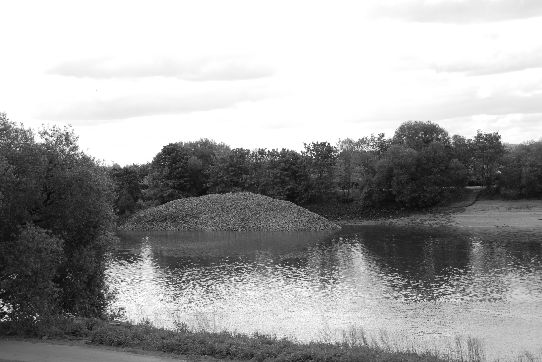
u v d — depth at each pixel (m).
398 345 33.38
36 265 27.48
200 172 154.50
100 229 34.81
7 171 28.00
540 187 129.88
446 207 132.12
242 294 50.59
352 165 149.50
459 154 141.50
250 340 24.67
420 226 111.81
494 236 89.19
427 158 134.50
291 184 142.38
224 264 68.38
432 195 131.75
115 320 36.56
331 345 24.94
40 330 26.44
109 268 66.69
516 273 56.38
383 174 135.25
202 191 155.38
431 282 53.12
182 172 149.25
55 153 32.19
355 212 136.75
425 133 147.00
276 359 21.72
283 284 54.81
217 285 55.16
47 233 31.47
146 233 109.88
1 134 30.02
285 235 101.38
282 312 43.44
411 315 41.16
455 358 29.83
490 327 37.41
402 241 87.31
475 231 97.94
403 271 59.62
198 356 22.70
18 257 27.55
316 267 64.31
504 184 134.12
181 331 26.97
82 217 32.91
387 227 112.81
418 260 66.94
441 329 37.19
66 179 31.69
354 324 39.25
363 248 80.19
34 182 29.56
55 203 32.16
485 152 138.38
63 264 32.84
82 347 24.11
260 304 46.44
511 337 35.03
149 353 23.16
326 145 147.62
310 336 36.47
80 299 33.91
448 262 64.56
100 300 36.69
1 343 24.89
